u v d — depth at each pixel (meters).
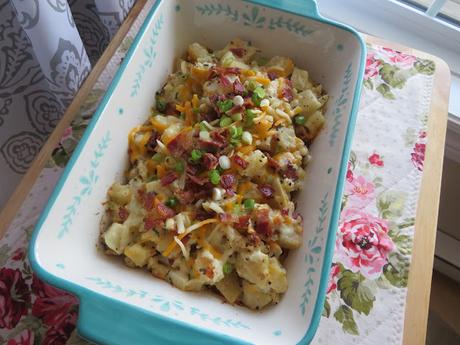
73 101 0.48
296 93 0.44
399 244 0.42
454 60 0.64
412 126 0.49
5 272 0.39
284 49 0.46
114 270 0.35
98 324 0.29
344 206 0.44
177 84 0.44
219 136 0.39
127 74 0.38
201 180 0.38
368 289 0.40
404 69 0.53
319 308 0.30
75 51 0.47
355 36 0.42
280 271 0.35
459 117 0.58
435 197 0.45
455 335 0.73
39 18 0.40
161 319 0.29
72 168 0.33
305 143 0.43
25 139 0.56
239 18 0.45
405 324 0.38
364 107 0.50
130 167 0.41
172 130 0.40
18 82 0.50
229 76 0.42
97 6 0.50
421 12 0.63
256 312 0.35
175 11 0.44
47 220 0.32
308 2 0.43
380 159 0.47
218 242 0.36
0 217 0.42
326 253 0.32
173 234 0.36
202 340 0.28
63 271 0.31
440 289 0.78
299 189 0.41
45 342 0.37
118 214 0.38
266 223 0.37
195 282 0.35
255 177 0.39
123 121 0.39
